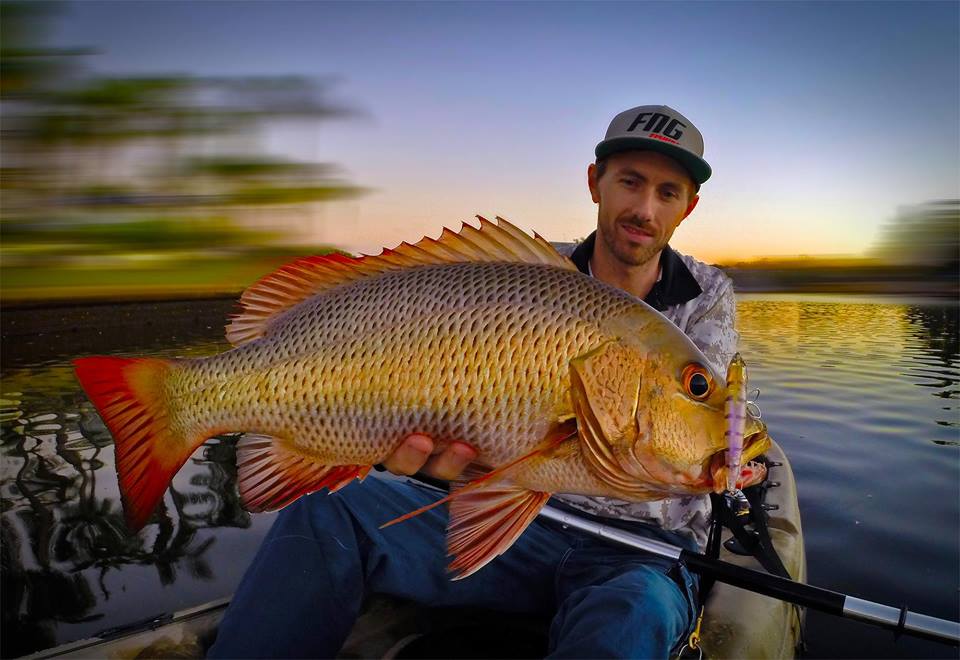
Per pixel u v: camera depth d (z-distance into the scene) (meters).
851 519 1.62
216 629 1.03
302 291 0.82
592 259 1.19
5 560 1.37
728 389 0.70
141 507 0.81
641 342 0.75
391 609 1.12
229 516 1.60
